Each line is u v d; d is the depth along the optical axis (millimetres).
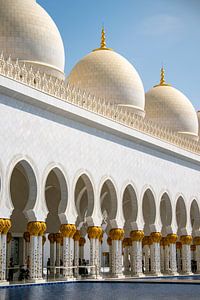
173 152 39906
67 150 29750
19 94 26312
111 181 33219
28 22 33094
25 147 26781
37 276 27141
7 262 34688
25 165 27047
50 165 28391
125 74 40188
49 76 33438
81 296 20266
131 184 35125
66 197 29375
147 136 36688
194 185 43344
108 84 39469
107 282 29188
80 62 40594
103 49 41281
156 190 37812
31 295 20688
